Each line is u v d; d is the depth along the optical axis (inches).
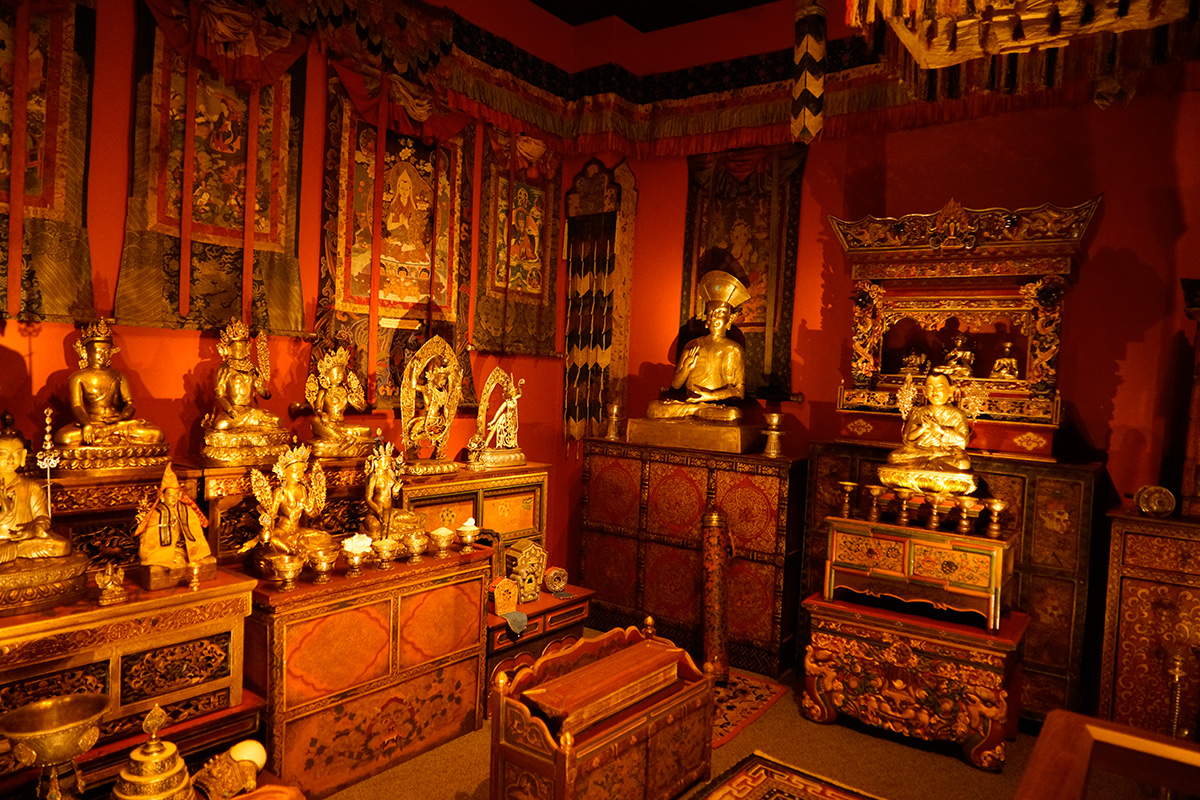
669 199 246.7
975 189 200.5
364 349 191.5
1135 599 159.9
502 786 124.2
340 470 166.7
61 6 137.9
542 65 236.4
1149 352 179.9
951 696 159.0
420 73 197.8
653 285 249.1
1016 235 178.7
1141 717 159.5
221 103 161.3
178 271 155.2
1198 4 115.6
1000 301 186.9
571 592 195.5
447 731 161.3
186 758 120.2
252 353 167.8
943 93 148.8
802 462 208.2
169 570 121.8
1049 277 177.5
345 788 141.5
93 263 144.1
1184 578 155.3
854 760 159.5
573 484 253.4
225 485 142.0
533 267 241.1
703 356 223.1
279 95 170.9
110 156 145.7
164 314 153.1
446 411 190.1
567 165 250.2
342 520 174.1
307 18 170.1
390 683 148.6
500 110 222.5
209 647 124.0
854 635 170.2
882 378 205.6
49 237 137.7
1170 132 178.4
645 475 225.1
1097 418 185.8
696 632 215.3
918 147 208.4
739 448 211.8
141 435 135.4
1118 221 183.6
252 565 140.0
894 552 169.6
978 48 138.1
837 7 214.2
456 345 215.6
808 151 223.6
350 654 141.3
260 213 168.4
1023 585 175.8
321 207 180.5
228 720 125.3
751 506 206.7
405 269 201.5
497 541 183.5
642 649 147.5
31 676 105.7
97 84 143.6
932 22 131.7
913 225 190.5
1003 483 178.1
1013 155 195.8
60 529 130.2
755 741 166.2
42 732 87.6
